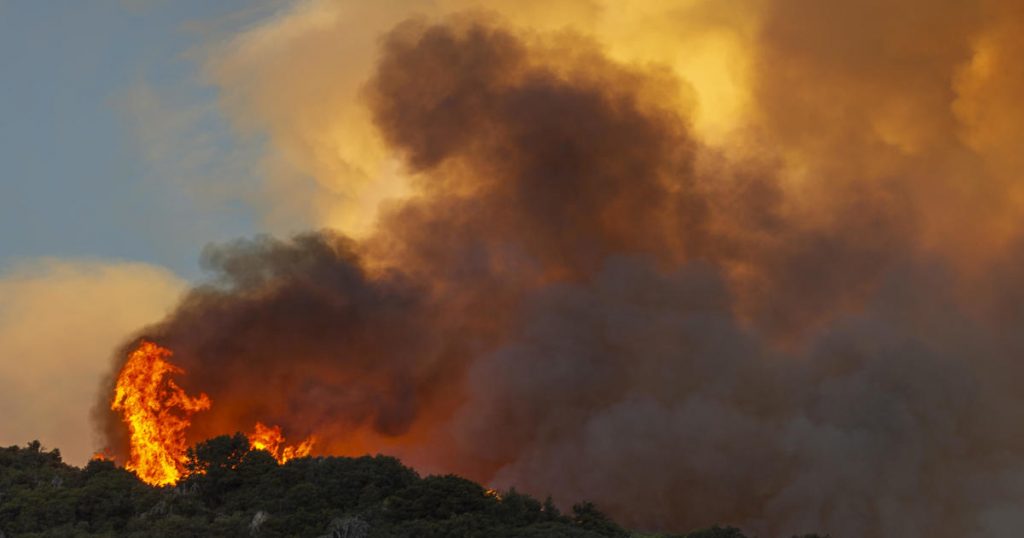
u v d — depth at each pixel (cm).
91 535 15988
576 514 16962
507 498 16675
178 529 15900
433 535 15262
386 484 17088
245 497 17062
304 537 15512
